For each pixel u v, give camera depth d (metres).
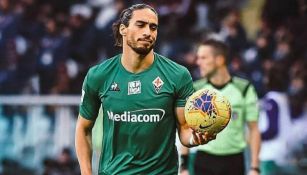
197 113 13.94
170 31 36.19
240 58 34.16
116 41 15.13
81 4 39.38
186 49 34.94
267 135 26.25
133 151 14.74
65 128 29.66
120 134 14.77
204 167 21.38
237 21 35.59
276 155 26.47
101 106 15.26
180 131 14.86
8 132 29.98
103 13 36.69
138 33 14.28
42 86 35.16
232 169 21.31
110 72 14.80
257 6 39.84
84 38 35.78
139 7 14.43
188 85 14.70
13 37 36.84
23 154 29.84
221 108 13.96
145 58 14.66
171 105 14.68
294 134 28.48
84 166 15.20
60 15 38.69
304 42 35.03
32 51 36.34
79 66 35.16
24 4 38.25
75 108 29.78
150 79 14.64
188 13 37.06
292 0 35.47
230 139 21.23
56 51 35.84
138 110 14.62
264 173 26.67
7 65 35.91
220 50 21.16
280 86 29.05
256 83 32.56
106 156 15.02
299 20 35.50
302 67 33.97
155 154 14.75
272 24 35.94
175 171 14.95
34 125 29.81
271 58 34.66
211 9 38.38
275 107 26.12
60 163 29.44
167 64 14.77
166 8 37.19
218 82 21.42
